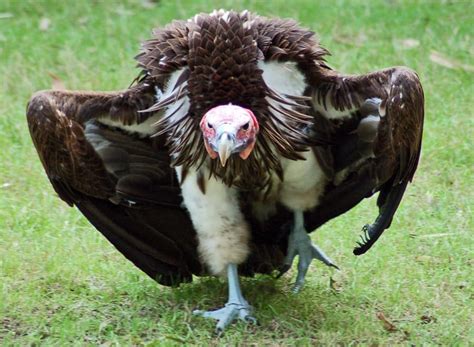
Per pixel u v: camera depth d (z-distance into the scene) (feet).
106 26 62.03
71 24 63.00
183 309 36.29
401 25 60.08
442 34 58.75
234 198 34.50
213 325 34.86
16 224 43.16
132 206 36.14
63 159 34.99
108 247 41.57
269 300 36.76
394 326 34.86
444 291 37.40
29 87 55.52
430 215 42.96
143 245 36.58
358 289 37.45
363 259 39.75
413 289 37.37
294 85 34.09
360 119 34.60
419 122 33.91
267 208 35.70
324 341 33.86
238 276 35.88
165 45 34.37
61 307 36.94
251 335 34.22
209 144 32.04
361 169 35.27
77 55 58.59
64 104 34.81
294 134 33.55
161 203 36.11
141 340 34.24
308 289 37.81
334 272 39.19
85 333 34.86
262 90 32.94
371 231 35.24
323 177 35.29
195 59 33.01
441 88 53.16
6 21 63.67
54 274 38.99
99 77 55.88
